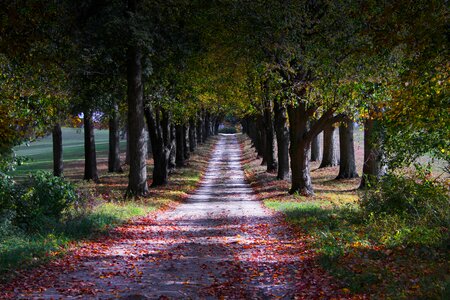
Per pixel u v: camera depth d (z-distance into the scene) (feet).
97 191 99.81
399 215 47.65
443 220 41.93
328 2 72.49
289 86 82.94
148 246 45.44
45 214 50.72
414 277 27.81
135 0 79.15
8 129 49.60
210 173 159.33
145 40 75.87
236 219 66.59
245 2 80.33
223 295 27.25
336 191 98.73
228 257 39.91
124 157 214.28
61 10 64.13
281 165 119.96
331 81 71.26
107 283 30.35
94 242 45.73
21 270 32.53
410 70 39.24
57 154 112.98
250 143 276.00
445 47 36.99
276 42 76.13
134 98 85.05
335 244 39.70
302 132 89.86
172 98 103.35
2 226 41.98
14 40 54.39
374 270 29.76
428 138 47.83
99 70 86.89
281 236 51.31
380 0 46.68
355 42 63.41
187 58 91.66
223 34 86.38
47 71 69.26
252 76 98.73
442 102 38.70
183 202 91.30
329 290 27.20
